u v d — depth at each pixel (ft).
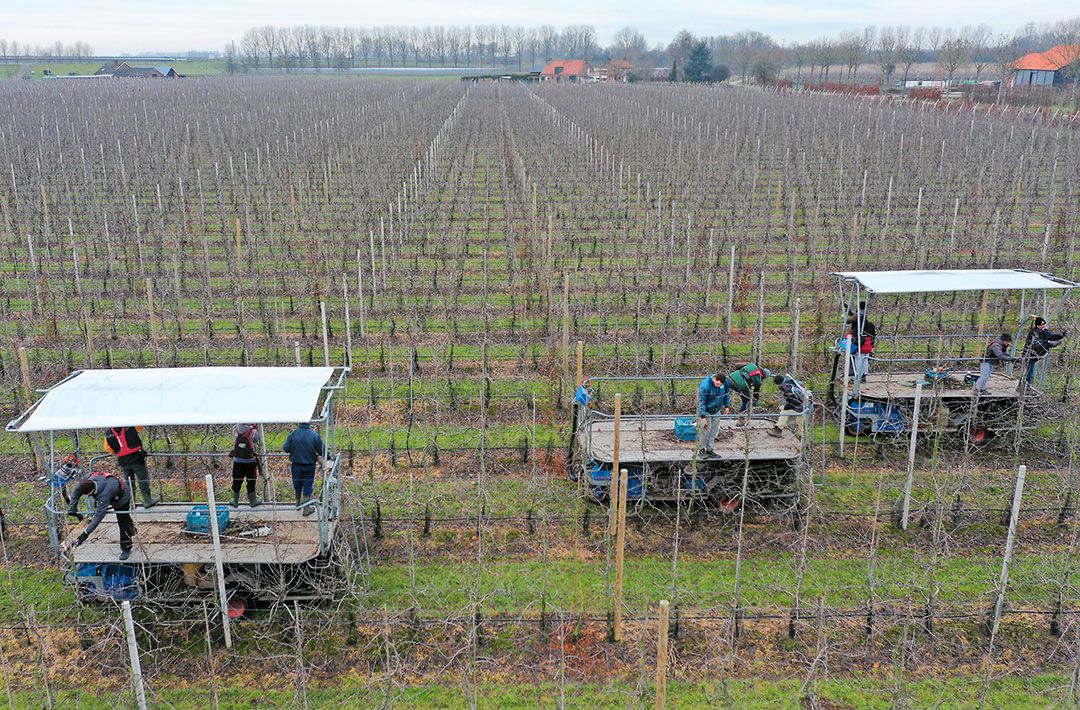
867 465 53.06
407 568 42.86
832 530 46.01
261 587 38.45
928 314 79.56
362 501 48.11
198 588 38.58
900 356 70.38
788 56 463.01
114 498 37.22
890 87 314.76
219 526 39.68
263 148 168.04
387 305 82.53
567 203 126.52
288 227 111.75
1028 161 132.77
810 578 42.04
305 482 41.39
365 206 119.44
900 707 32.60
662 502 47.93
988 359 53.26
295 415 37.55
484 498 47.98
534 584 41.50
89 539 39.27
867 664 36.45
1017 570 42.50
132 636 29.78
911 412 54.49
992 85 287.48
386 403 62.44
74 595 40.29
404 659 36.58
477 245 104.12
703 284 88.22
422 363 69.72
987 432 54.85
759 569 42.78
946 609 39.65
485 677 35.70
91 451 54.34
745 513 47.52
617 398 38.04
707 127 179.22
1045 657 36.86
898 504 47.50
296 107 240.32
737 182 132.36
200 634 37.96
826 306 81.41
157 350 65.77
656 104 245.04
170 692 34.78
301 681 32.40
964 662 36.58
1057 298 83.20
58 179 136.98
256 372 41.96
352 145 159.43
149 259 97.40
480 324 78.33
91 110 218.18
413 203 119.85
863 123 187.32
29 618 35.09
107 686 35.01
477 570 41.32
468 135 197.57
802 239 104.78
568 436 56.08
